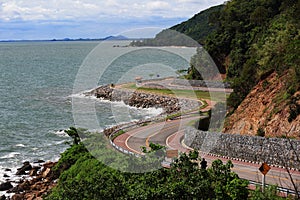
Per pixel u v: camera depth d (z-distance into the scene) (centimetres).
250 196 1839
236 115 3853
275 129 3162
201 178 1792
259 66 4447
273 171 2341
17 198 3206
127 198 1733
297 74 3403
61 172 3403
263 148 2586
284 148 2481
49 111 6431
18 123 5762
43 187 3375
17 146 4675
